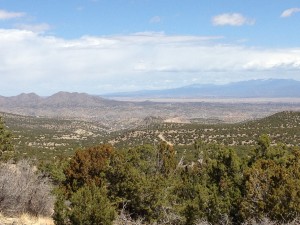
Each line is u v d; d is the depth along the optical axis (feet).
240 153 116.78
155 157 69.92
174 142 259.19
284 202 46.29
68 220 47.50
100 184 63.77
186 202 53.06
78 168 70.33
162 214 55.93
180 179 66.54
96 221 45.57
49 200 55.21
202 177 59.47
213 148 73.41
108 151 72.08
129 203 57.98
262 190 48.73
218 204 51.34
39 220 50.90
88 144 301.84
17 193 52.01
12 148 112.68
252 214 48.29
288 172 49.85
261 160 56.24
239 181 55.06
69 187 67.87
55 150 246.47
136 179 57.57
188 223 51.93
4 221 47.03
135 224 52.80
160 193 57.06
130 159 67.15
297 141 208.64
